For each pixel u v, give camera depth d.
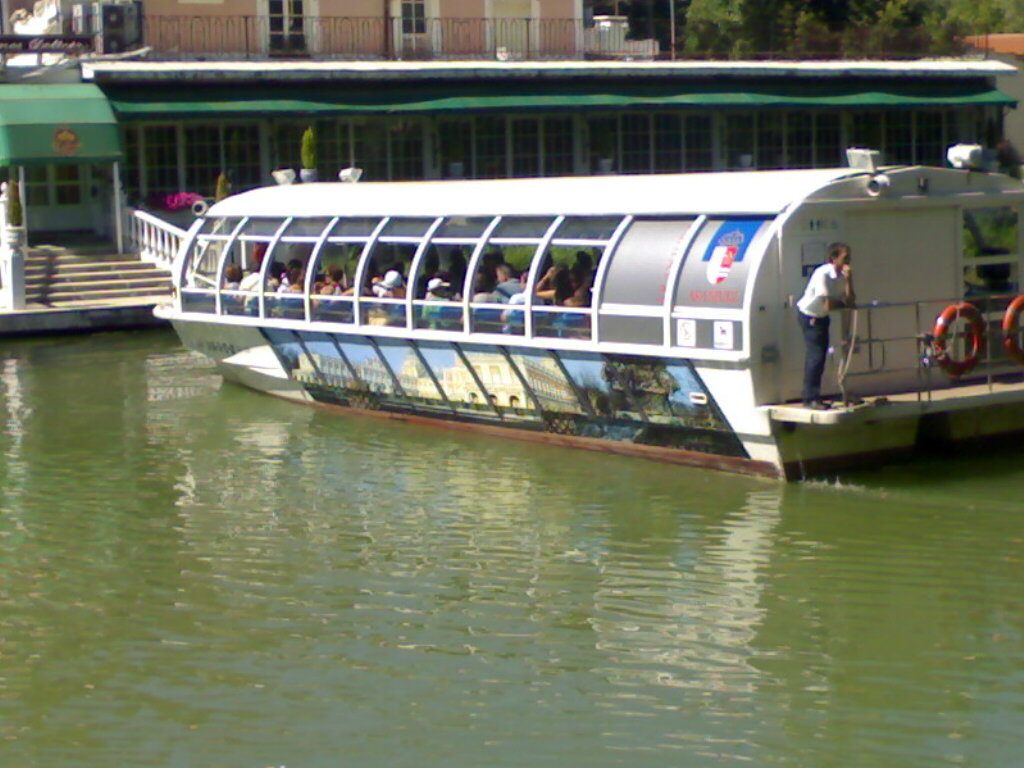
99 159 32.34
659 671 11.10
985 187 16.58
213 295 21.45
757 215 15.39
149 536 14.64
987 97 44.56
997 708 10.35
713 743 9.95
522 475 16.45
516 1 43.16
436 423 19.06
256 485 16.41
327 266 19.86
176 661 11.54
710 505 15.02
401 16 41.47
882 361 16.11
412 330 18.27
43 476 17.00
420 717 10.46
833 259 14.84
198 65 35.47
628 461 16.94
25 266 30.73
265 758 9.94
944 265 16.45
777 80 41.94
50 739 10.28
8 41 34.59
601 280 16.36
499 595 12.73
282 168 36.59
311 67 36.31
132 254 32.00
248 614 12.46
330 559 13.79
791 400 15.45
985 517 14.37
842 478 15.82
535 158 39.50
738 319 15.08
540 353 16.97
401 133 37.94
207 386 22.33
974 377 16.62
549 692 10.80
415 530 14.57
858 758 9.70
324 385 20.27
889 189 15.76
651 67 39.88
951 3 87.31
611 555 13.63
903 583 12.71
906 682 10.80
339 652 11.62
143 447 18.34
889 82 43.81
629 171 40.66
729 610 12.23
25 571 13.67
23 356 25.31
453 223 18.36
